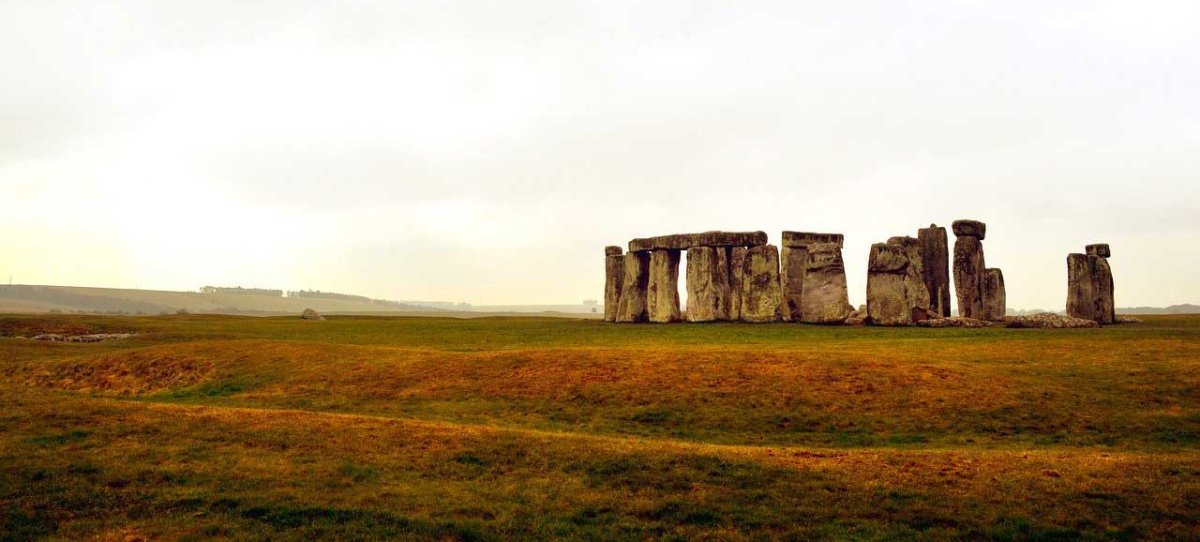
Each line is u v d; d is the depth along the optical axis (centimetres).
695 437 1950
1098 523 1238
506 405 2286
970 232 4872
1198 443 1797
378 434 1756
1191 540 1174
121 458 1515
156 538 1166
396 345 3809
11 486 1347
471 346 3712
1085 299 4794
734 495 1379
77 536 1166
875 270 4494
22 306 17012
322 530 1206
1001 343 3167
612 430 2020
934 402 2133
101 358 3200
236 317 7394
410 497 1352
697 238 5266
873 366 2447
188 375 2925
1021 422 1988
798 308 5134
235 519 1239
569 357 2716
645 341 3684
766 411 2116
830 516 1285
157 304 19125
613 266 5959
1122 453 1692
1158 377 2302
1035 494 1366
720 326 4584
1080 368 2483
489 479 1466
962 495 1366
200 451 1583
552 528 1235
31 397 2078
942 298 5162
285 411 2033
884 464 1554
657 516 1292
